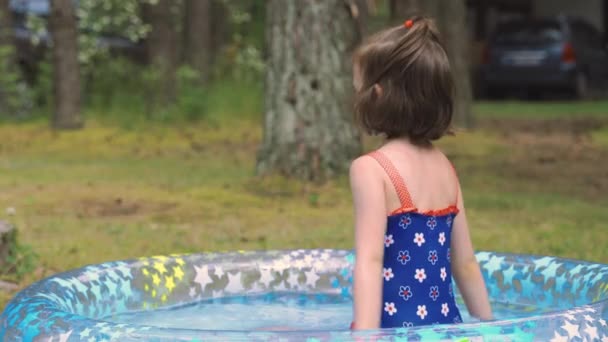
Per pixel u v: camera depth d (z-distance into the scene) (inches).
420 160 120.7
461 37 633.0
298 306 158.1
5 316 120.1
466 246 129.6
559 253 251.1
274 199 346.3
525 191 382.6
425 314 118.0
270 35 367.2
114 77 714.8
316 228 293.0
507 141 572.1
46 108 683.4
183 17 843.4
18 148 539.2
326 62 362.9
